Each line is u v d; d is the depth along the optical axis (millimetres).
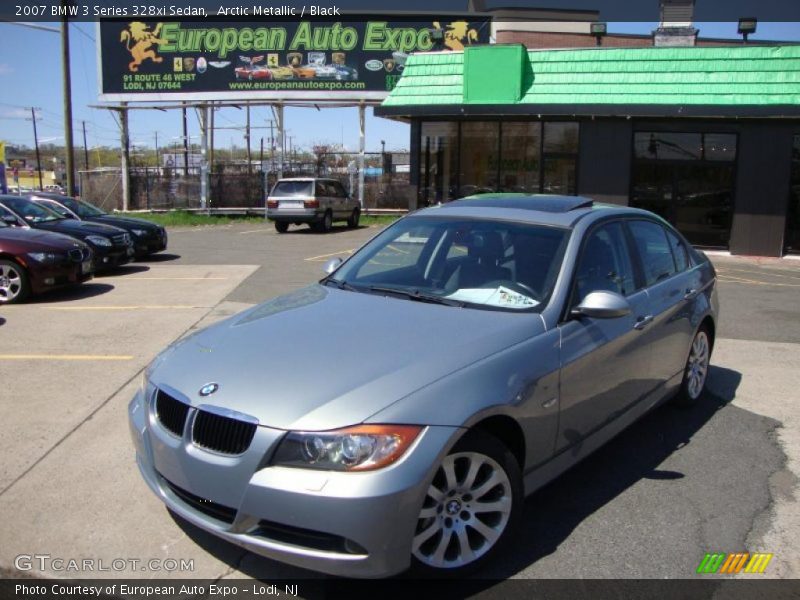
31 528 3736
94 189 30750
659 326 4781
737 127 18406
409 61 20219
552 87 18969
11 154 90438
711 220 19047
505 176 20406
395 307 4004
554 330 3783
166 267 13969
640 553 3570
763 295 11578
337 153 28891
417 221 4914
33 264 9930
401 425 2975
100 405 5586
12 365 6711
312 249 17484
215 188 29203
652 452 4848
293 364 3328
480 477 3328
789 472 4547
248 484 2959
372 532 2863
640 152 19297
